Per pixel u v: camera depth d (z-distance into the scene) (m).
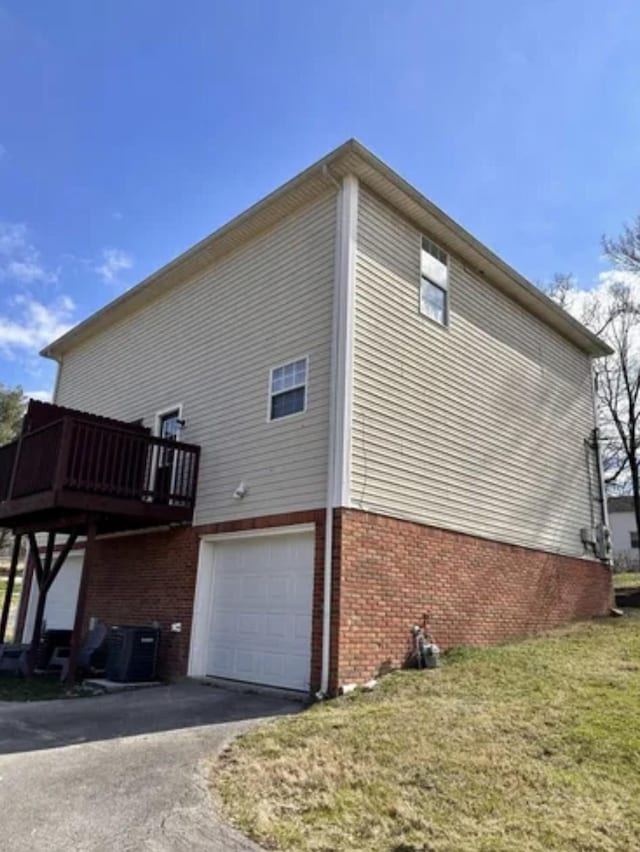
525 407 12.15
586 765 4.51
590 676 7.27
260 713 6.76
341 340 8.40
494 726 5.43
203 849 3.39
